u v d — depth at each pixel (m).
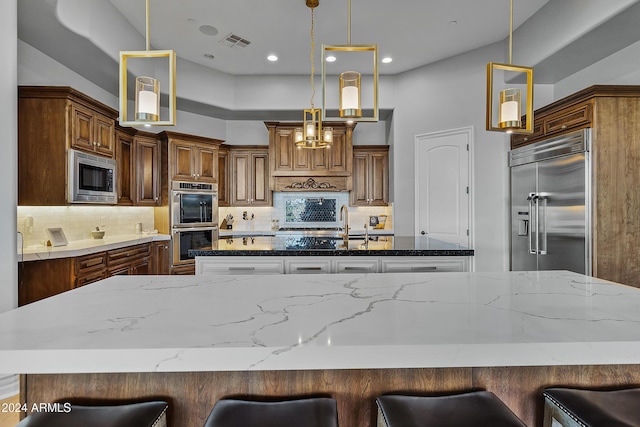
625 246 2.91
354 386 1.09
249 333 0.91
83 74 3.90
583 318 1.04
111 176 3.89
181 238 4.87
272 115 5.64
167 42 4.28
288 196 6.04
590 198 2.93
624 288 1.43
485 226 4.34
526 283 1.53
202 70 5.00
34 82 3.33
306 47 4.39
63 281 2.99
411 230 5.00
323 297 1.28
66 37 3.13
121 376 1.08
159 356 0.82
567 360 0.86
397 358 0.84
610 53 3.41
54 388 1.07
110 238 4.22
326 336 0.89
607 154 2.91
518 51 3.92
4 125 2.31
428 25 3.87
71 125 3.27
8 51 2.32
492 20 3.77
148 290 1.40
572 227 3.11
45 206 3.37
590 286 1.46
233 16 3.70
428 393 1.10
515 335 0.90
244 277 1.66
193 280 1.59
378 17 3.70
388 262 2.70
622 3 2.68
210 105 5.11
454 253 2.71
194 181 5.11
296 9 3.56
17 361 0.81
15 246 2.37
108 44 3.44
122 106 1.55
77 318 1.04
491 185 4.30
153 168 4.86
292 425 0.90
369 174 5.75
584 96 3.03
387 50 4.43
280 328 0.95
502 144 4.24
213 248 2.83
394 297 1.28
